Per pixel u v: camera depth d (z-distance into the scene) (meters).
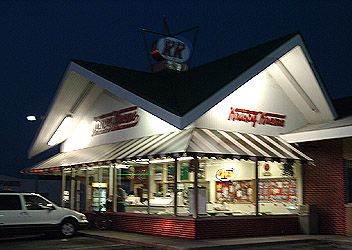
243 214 18.88
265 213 19.52
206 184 22.03
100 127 23.72
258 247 15.75
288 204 20.33
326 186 19.56
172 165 21.05
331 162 19.55
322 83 19.58
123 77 20.55
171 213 18.88
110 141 22.78
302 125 21.02
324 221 19.45
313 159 20.08
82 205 25.59
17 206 17.81
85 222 19.23
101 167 23.16
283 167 20.55
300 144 20.33
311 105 20.48
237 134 18.59
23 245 16.59
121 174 22.53
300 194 20.11
